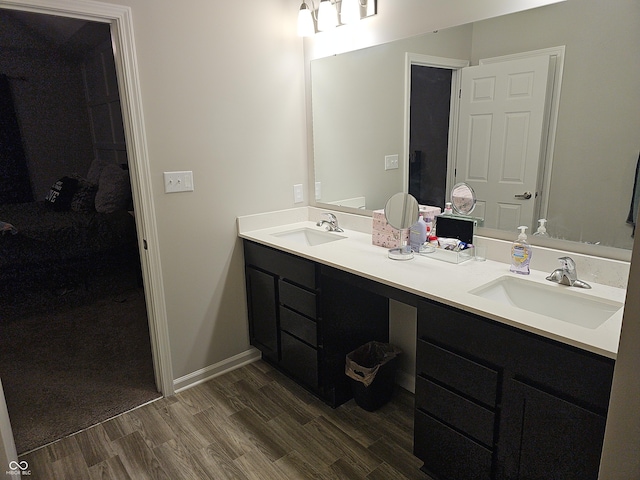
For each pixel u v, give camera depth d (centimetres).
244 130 254
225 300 265
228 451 201
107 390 252
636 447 102
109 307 372
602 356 118
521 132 181
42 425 221
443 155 211
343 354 232
